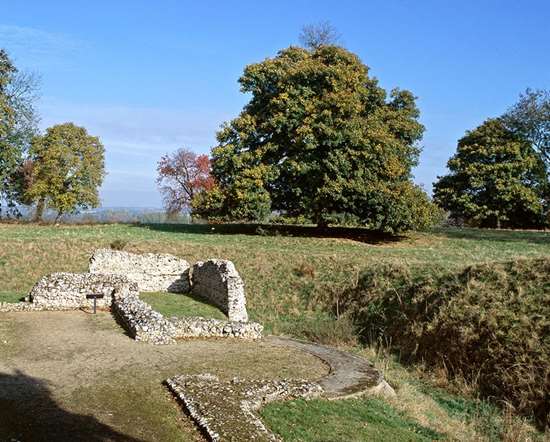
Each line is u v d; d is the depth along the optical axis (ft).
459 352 55.11
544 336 50.75
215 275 75.05
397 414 40.14
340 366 49.44
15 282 83.71
